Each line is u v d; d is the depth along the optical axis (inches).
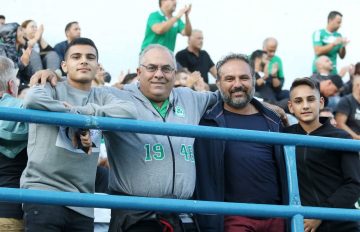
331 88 376.2
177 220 184.2
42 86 180.5
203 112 203.8
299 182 207.0
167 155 185.9
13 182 187.9
